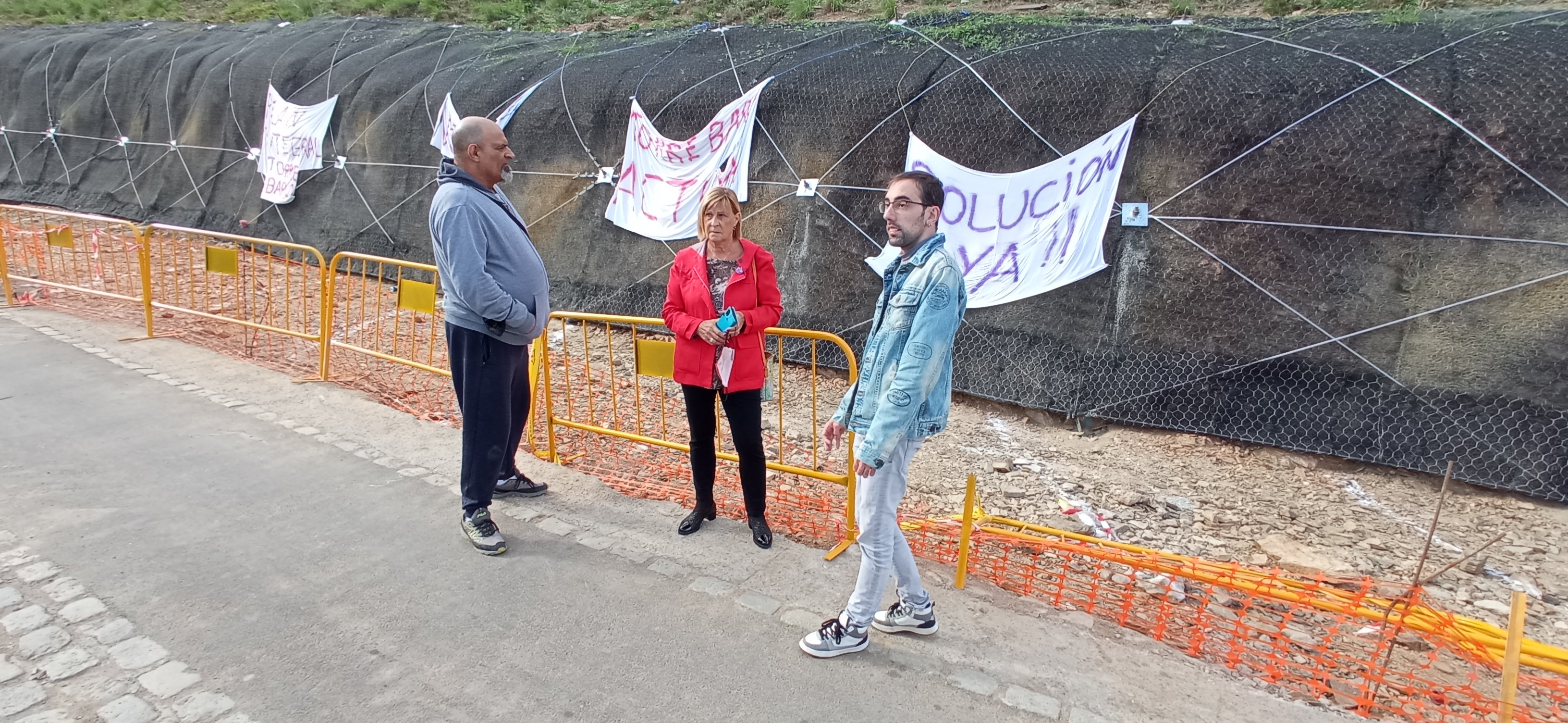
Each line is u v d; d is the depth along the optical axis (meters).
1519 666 2.54
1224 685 2.97
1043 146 6.52
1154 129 6.13
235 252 7.00
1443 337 5.17
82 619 3.07
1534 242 4.98
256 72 12.41
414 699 2.73
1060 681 2.93
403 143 10.47
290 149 11.55
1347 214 5.48
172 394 5.64
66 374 5.91
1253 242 5.74
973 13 8.59
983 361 6.55
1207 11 9.65
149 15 19.47
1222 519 4.80
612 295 8.54
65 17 20.09
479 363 3.64
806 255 7.45
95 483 4.21
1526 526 4.68
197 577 3.39
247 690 2.73
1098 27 7.51
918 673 2.94
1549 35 5.33
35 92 15.18
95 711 2.60
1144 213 6.07
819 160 7.47
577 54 10.27
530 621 3.19
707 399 3.77
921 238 2.64
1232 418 5.70
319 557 3.60
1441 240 5.22
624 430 5.74
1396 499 5.04
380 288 6.18
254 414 5.36
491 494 3.78
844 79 7.61
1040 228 6.46
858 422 2.76
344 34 12.78
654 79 8.82
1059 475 5.41
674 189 8.26
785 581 3.55
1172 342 5.93
